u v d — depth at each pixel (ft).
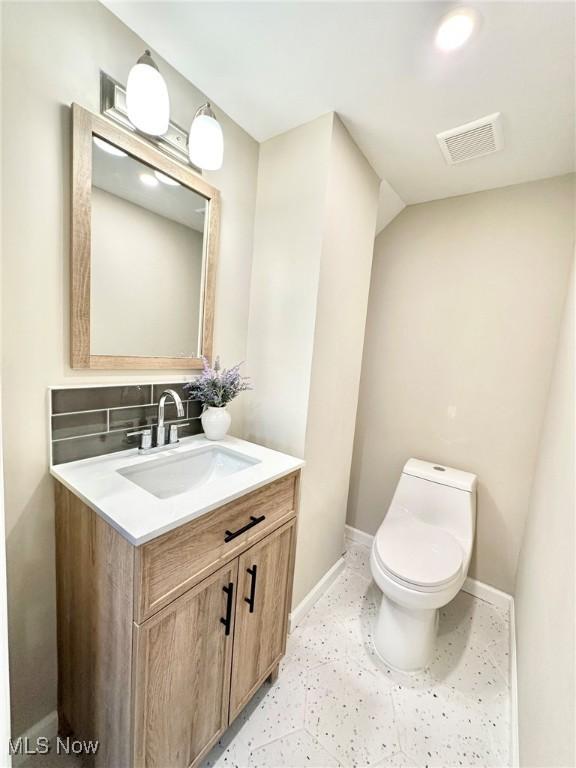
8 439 2.77
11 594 2.93
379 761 3.39
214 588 2.88
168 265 3.82
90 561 2.69
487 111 3.83
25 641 3.06
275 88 3.74
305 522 4.83
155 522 2.31
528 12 2.67
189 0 2.81
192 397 4.35
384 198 5.90
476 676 4.41
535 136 4.19
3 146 2.49
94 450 3.36
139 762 2.46
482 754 3.51
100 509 2.45
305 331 4.40
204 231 4.15
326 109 4.02
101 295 3.23
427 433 6.39
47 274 2.85
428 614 4.30
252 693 3.59
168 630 2.51
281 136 4.55
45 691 3.25
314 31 3.01
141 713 2.41
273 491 3.49
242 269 4.80
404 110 3.92
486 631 5.19
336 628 5.00
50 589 3.18
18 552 2.94
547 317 5.22
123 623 2.39
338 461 5.59
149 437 3.64
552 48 2.95
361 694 4.06
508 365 5.57
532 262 5.30
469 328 5.87
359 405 7.13
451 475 5.74
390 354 6.70
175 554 2.47
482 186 5.50
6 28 2.41
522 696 3.58
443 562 4.42
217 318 4.52
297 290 4.45
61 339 3.01
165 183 3.66
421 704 3.99
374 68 3.36
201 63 3.46
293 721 3.70
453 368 6.06
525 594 4.46
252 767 3.26
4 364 2.68
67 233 2.93
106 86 2.99
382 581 4.34
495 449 5.74
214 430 4.25
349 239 4.81
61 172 2.83
